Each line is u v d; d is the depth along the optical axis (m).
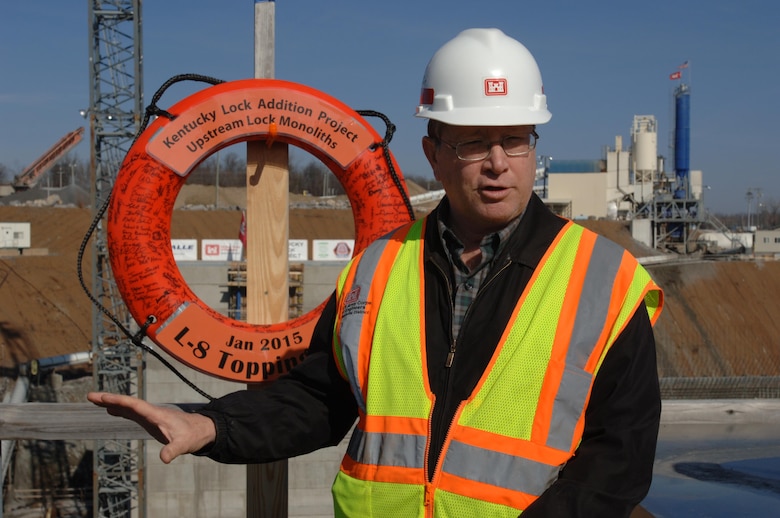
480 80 2.17
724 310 41.91
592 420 1.90
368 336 2.13
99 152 25.11
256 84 3.01
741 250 52.03
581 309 1.94
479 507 1.85
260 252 3.11
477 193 2.07
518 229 2.09
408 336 2.05
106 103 25.16
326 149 3.03
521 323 1.96
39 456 20.67
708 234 54.62
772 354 39.84
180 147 2.96
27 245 39.88
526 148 2.11
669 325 40.16
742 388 20.28
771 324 41.38
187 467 17.27
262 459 2.18
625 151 59.28
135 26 25.30
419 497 1.92
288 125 3.01
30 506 19.83
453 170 2.12
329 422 2.25
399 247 2.26
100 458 20.31
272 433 2.17
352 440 2.13
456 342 2.01
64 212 46.44
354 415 2.30
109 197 2.99
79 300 35.97
